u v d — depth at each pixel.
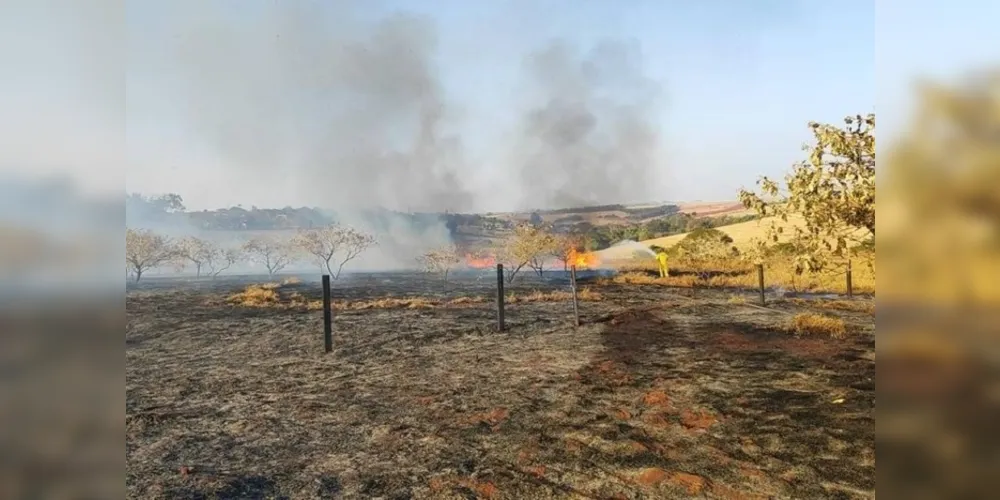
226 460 2.79
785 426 2.75
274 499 2.52
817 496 2.31
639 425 2.91
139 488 2.61
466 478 2.59
